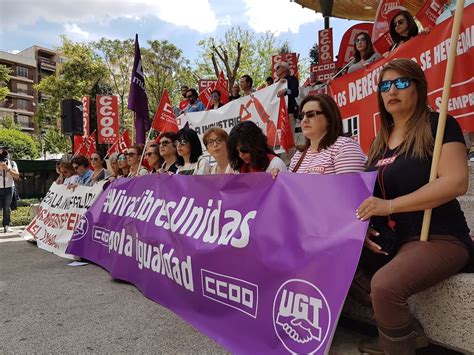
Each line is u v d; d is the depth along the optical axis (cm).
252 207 286
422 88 222
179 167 511
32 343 282
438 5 457
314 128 293
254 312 260
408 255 200
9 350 272
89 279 451
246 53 2798
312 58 2267
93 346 274
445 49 343
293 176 266
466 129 332
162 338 283
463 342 205
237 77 2744
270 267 252
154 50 3594
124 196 493
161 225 383
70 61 3372
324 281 220
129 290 404
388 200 206
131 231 437
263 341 247
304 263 233
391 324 195
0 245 720
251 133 344
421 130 215
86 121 1234
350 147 275
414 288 194
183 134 482
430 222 208
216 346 267
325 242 228
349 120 455
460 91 334
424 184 208
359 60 627
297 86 666
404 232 218
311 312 223
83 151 1070
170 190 396
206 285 305
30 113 8094
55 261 561
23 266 532
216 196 324
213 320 291
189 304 322
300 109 308
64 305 362
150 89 3509
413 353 198
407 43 378
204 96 1002
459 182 190
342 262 215
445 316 212
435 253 197
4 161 912
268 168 344
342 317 282
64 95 3306
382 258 228
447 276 203
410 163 214
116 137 1077
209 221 321
